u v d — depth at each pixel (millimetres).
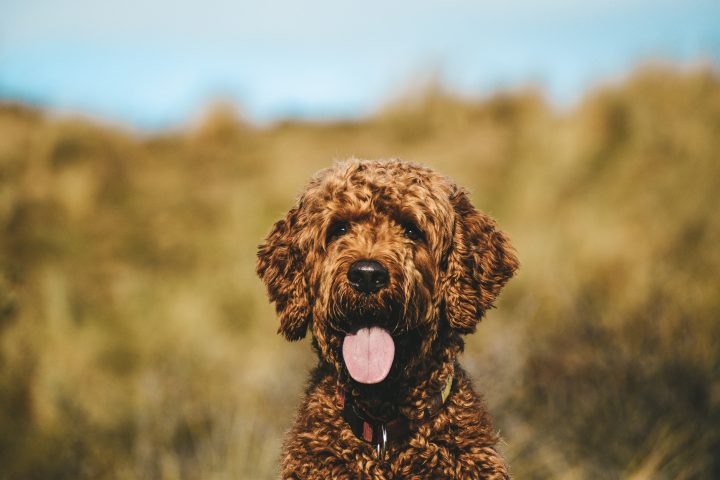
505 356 6688
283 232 4453
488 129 13023
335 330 3980
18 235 9492
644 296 7539
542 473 5551
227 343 7938
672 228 8453
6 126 12695
